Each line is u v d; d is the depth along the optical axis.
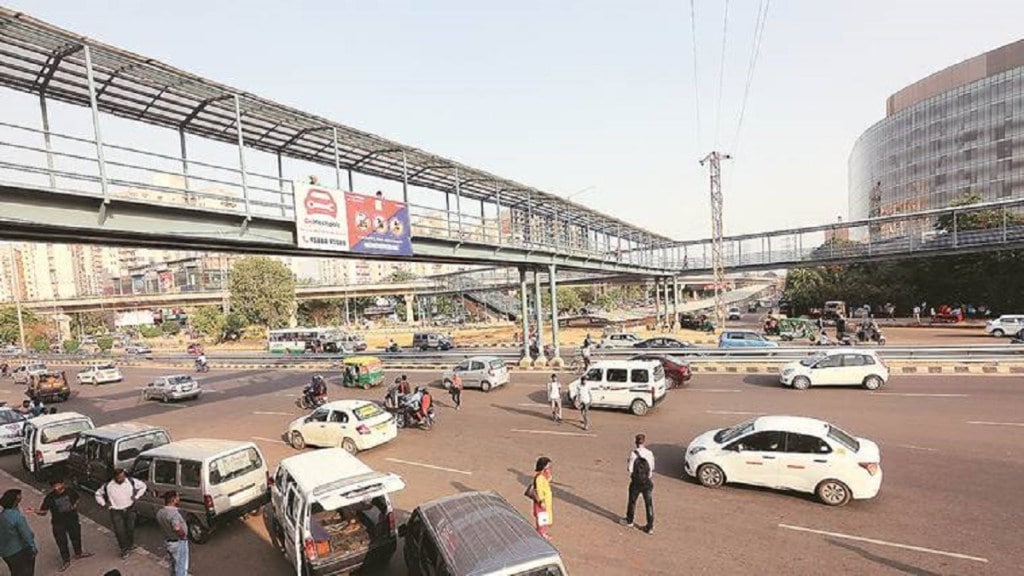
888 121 113.06
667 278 66.44
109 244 14.45
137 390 34.94
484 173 25.77
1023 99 87.38
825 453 10.91
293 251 17.34
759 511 10.69
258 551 10.26
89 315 120.56
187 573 9.39
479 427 18.84
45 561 10.32
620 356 32.38
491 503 8.30
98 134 12.19
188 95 15.51
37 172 10.95
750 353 28.33
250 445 11.62
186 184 17.34
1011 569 8.12
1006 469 11.95
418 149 21.72
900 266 63.34
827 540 9.34
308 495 8.38
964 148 95.56
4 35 11.84
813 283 71.62
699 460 12.16
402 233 20.34
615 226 45.69
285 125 18.36
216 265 119.94
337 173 18.44
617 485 12.48
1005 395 18.73
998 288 52.19
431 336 51.28
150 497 11.34
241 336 82.25
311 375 37.12
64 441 15.65
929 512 10.15
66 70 13.65
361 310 127.56
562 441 16.39
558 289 96.62
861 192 131.88
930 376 23.12
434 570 7.26
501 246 27.61
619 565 8.91
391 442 17.55
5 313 84.44
